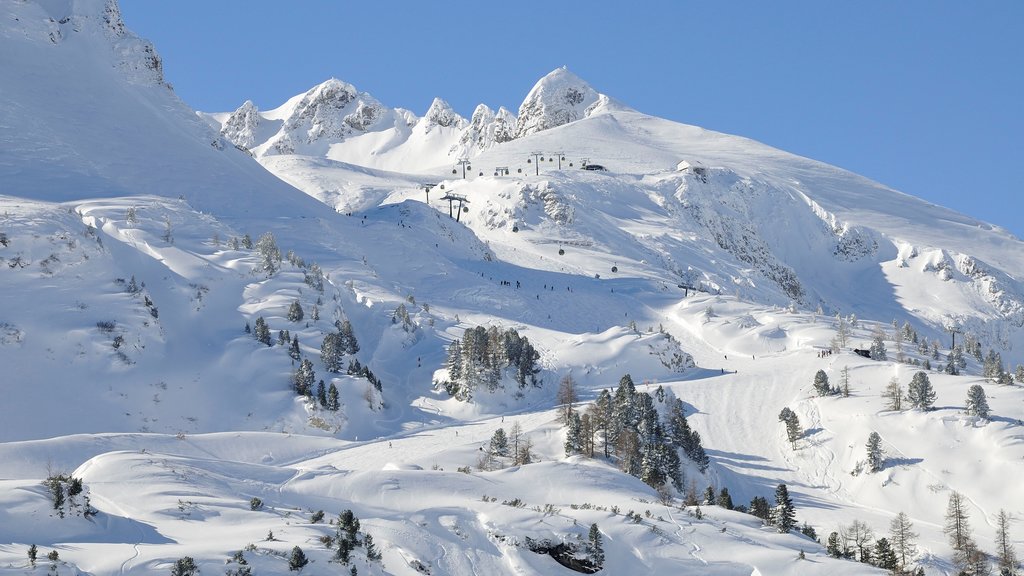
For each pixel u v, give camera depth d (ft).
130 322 526.57
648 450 409.69
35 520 235.20
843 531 385.29
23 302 511.81
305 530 250.37
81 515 244.42
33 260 536.42
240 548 227.40
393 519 278.67
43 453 376.27
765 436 520.42
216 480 296.71
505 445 425.69
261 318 561.84
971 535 406.62
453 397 561.02
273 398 510.17
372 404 530.68
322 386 515.91
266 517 261.03
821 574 266.57
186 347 541.75
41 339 495.41
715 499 381.60
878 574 267.80
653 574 267.59
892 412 509.76
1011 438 463.42
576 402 539.70
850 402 533.14
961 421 485.97
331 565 230.68
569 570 265.13
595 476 344.08
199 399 502.79
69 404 469.16
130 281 566.36
